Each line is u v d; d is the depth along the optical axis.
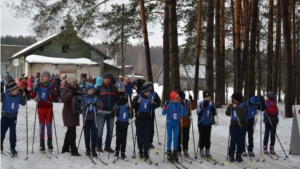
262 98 7.49
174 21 11.94
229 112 6.94
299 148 7.73
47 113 6.70
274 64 19.75
